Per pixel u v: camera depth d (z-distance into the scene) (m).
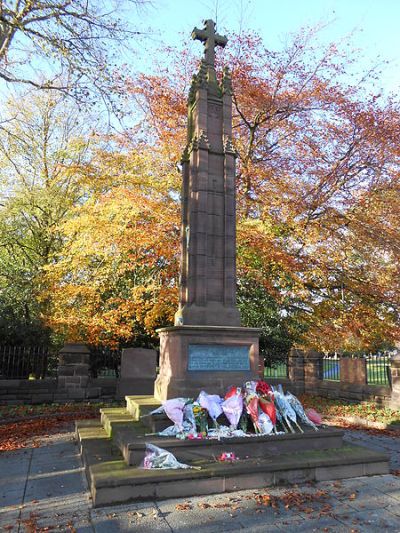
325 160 15.70
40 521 4.59
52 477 6.21
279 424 6.91
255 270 13.69
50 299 14.83
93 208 13.00
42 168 19.20
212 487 5.39
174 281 13.68
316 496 5.29
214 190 8.45
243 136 17.20
